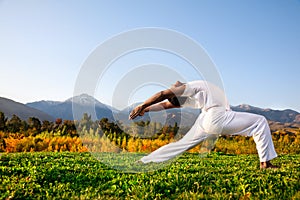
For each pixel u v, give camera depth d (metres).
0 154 9.36
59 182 5.50
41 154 9.30
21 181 5.38
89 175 5.93
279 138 13.38
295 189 5.01
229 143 12.29
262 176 5.58
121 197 4.76
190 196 4.73
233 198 4.67
